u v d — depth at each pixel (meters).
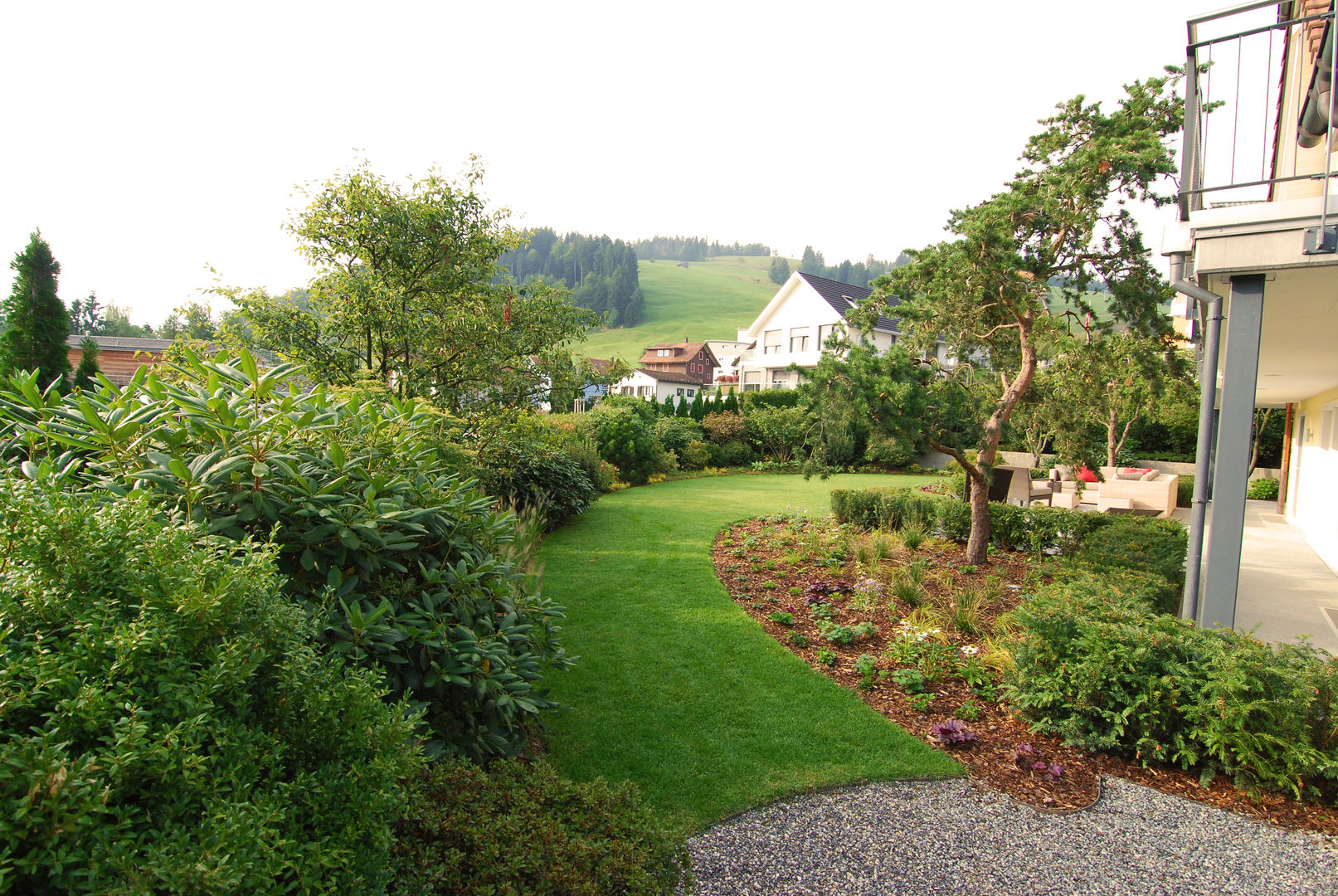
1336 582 7.75
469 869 1.85
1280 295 4.49
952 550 8.73
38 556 1.46
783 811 3.27
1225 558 4.23
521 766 2.37
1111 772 3.70
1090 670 3.87
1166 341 7.60
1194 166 4.37
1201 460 4.43
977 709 4.36
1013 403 7.53
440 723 2.77
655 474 17.80
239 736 1.44
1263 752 3.49
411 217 7.29
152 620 1.40
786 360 33.81
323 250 7.29
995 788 3.52
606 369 8.82
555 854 1.89
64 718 1.20
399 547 2.74
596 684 4.61
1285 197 6.79
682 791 3.40
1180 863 2.95
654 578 7.24
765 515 11.59
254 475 2.53
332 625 2.41
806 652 5.30
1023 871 2.87
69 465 2.39
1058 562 7.54
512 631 3.28
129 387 2.76
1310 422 11.53
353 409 3.38
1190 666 3.79
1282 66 6.66
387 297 6.84
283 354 6.75
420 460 3.39
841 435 7.19
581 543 9.01
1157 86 6.50
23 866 1.05
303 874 1.36
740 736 3.96
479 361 7.11
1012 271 6.73
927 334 7.41
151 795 1.26
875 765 3.68
